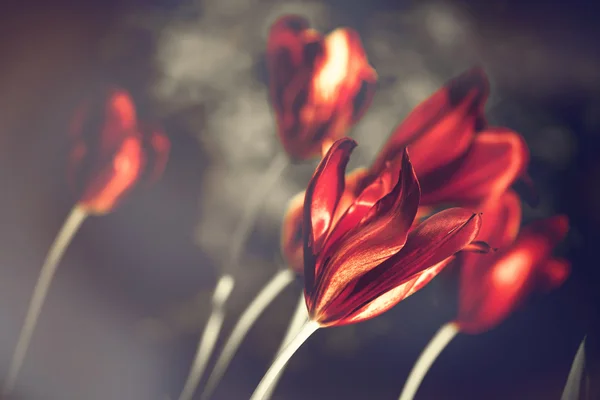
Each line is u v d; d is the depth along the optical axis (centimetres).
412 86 76
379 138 75
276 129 77
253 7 78
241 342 78
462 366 75
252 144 78
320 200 67
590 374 73
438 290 75
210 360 78
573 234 74
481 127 73
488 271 74
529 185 74
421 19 77
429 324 75
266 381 76
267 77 78
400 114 75
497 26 77
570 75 77
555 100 76
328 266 67
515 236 74
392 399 76
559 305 74
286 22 77
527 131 75
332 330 77
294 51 76
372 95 76
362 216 67
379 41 77
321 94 76
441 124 72
